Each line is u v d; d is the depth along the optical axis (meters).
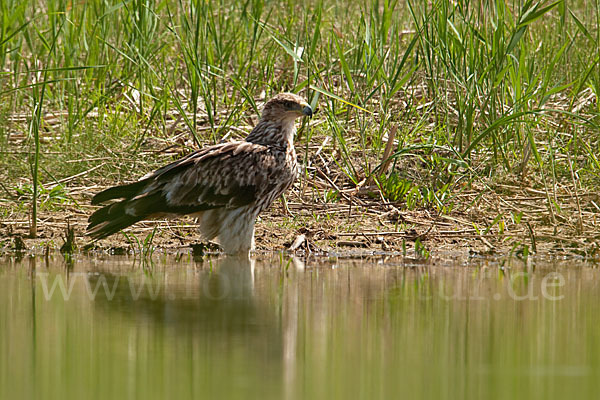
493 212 13.55
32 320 8.19
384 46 16.52
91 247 12.22
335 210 13.68
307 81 14.88
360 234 12.67
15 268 10.80
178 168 12.02
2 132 15.06
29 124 15.42
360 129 15.16
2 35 15.02
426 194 13.83
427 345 7.47
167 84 15.59
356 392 6.26
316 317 8.34
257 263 11.34
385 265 11.16
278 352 7.21
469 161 14.56
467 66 15.70
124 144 15.52
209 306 8.73
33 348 7.29
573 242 12.34
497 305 8.88
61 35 18.03
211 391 6.24
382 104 15.97
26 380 6.49
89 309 8.61
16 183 14.25
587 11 18.23
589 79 15.97
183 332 7.78
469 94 14.25
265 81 17.38
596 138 15.02
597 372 6.75
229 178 12.01
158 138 15.57
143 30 16.39
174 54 18.20
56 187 13.78
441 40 14.75
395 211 13.51
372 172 14.43
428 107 16.05
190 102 16.23
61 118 15.81
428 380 6.56
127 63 16.89
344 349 7.33
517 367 6.90
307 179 14.53
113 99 16.31
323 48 18.06
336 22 19.69
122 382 6.45
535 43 16.89
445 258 11.72
